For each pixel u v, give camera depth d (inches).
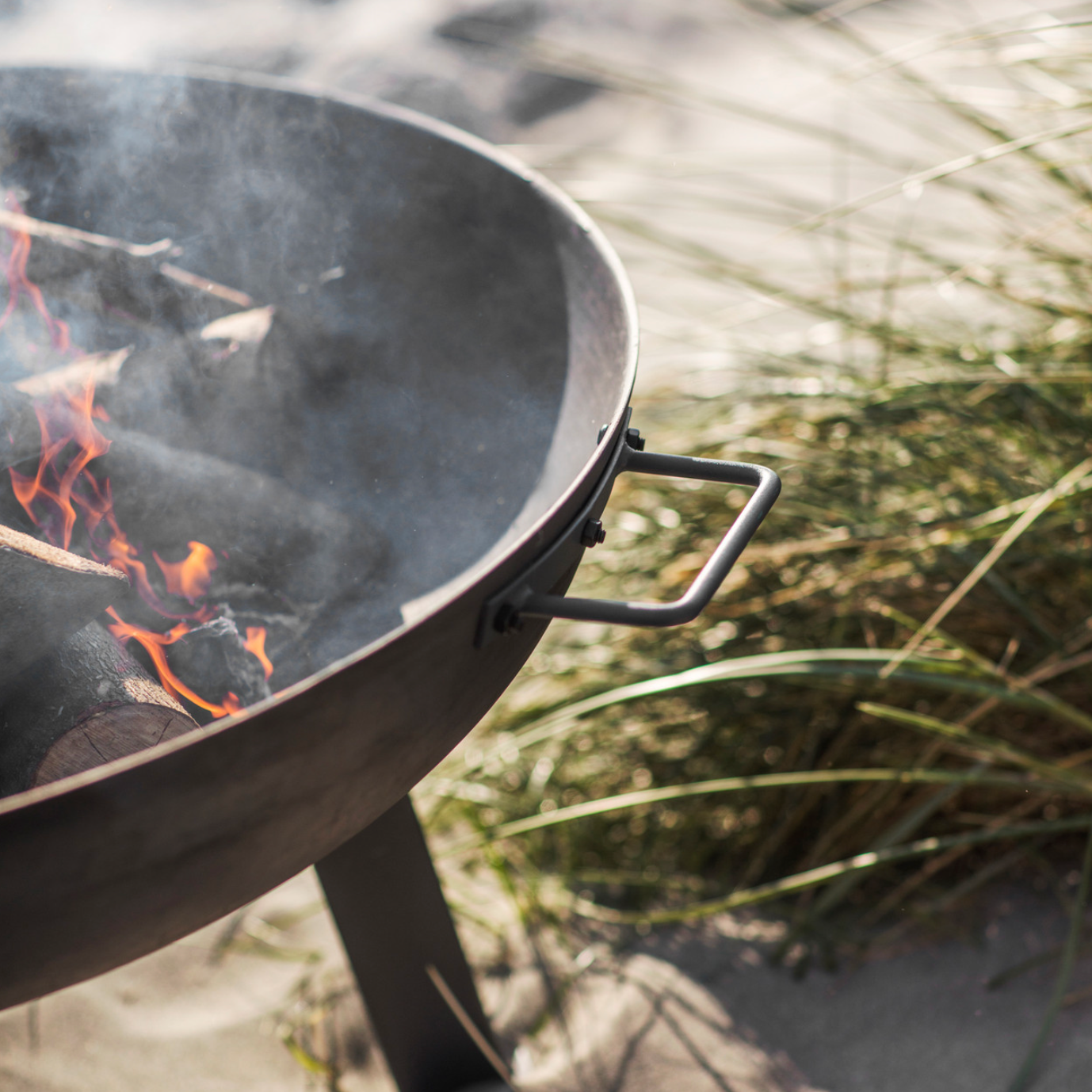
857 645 87.0
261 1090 79.4
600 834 89.0
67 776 63.7
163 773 57.2
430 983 75.0
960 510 84.8
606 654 92.0
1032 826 78.4
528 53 177.3
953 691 84.1
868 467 87.5
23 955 58.6
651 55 208.7
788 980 81.7
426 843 73.7
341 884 72.3
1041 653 83.6
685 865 87.3
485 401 74.0
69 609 65.0
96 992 83.6
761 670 78.6
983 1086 76.5
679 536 93.2
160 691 66.3
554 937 84.8
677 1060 79.1
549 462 71.1
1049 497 79.2
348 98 76.2
